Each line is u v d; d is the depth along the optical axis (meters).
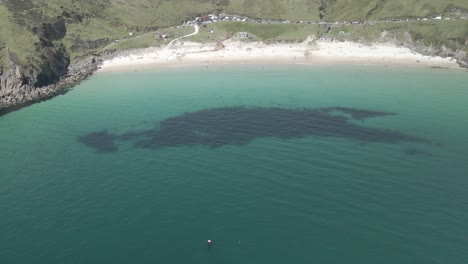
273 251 43.38
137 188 56.72
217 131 78.94
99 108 100.00
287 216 49.16
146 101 105.25
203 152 68.50
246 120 85.44
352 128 79.81
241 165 62.88
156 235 46.22
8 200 54.50
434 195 53.62
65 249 44.41
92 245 44.84
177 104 100.50
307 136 75.38
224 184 56.97
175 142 73.75
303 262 41.78
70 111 98.38
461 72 131.62
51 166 65.12
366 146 70.31
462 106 95.12
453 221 48.00
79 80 136.50
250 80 126.75
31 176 61.53
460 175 59.22
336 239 45.06
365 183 56.69
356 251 43.22
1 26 134.00
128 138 77.19
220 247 44.03
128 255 43.16
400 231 46.22
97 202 53.38
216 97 106.19
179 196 54.12
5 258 43.38
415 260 41.81
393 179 57.84
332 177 58.44
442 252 42.91
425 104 97.19
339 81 123.19
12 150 72.75
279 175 59.19
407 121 84.38
